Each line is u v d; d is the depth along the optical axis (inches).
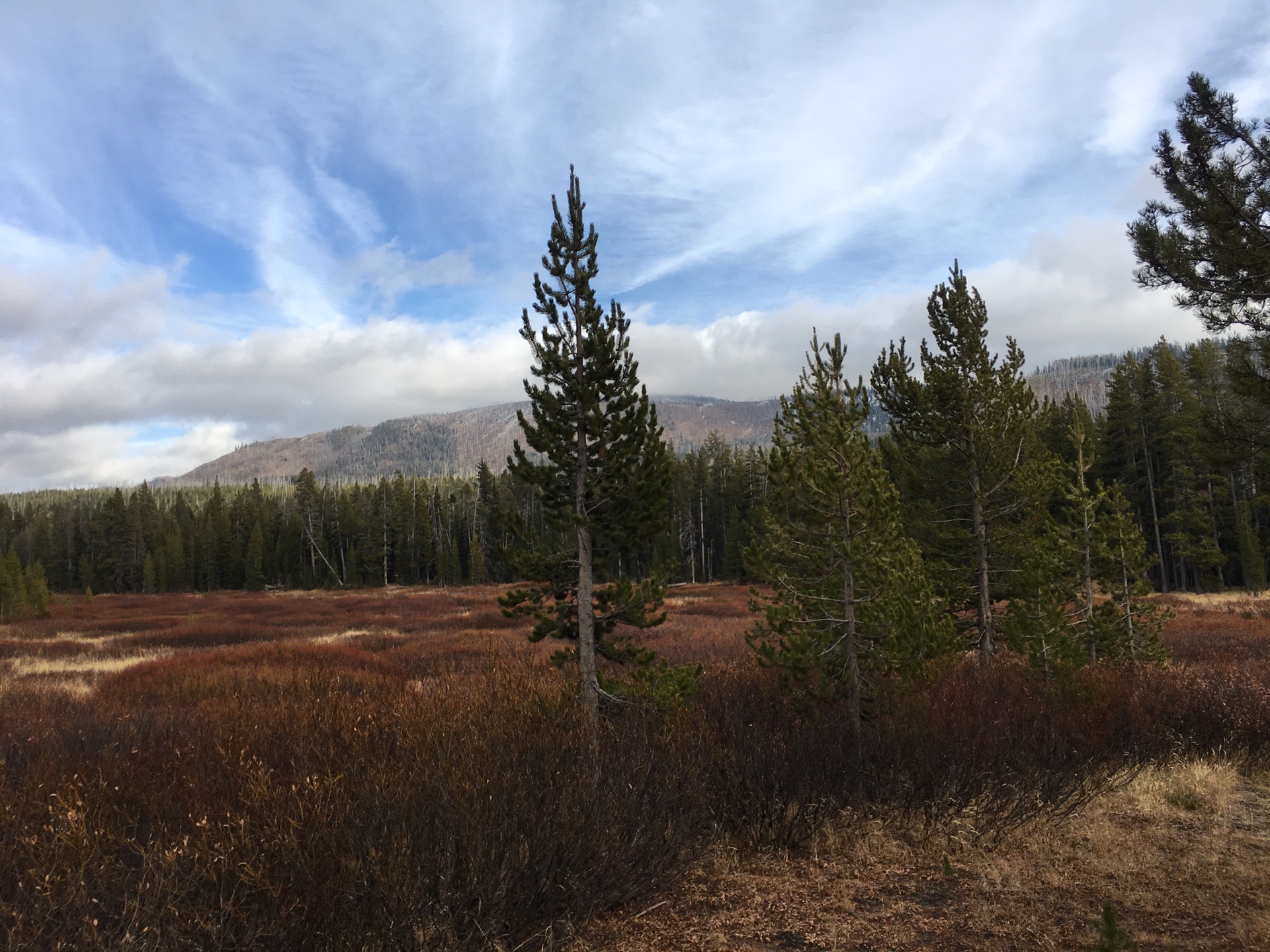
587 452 312.7
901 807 238.7
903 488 522.9
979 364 476.4
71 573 3184.1
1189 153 242.7
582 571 306.7
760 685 349.7
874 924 170.7
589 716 273.3
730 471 2903.5
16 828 178.7
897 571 297.4
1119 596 466.6
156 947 131.1
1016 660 419.5
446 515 3284.9
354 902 142.3
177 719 373.7
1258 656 600.1
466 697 317.7
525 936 163.3
